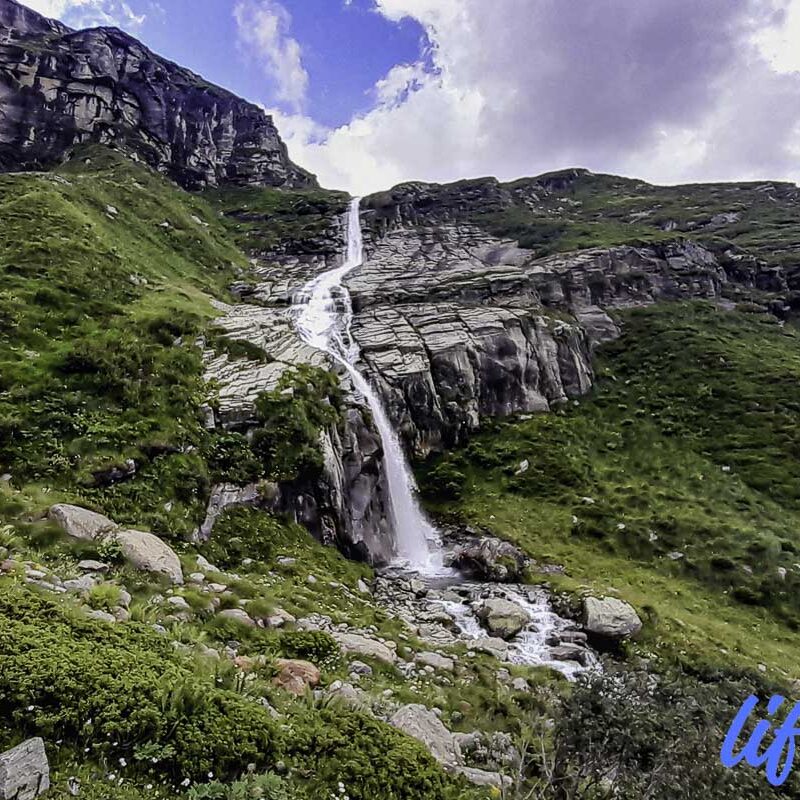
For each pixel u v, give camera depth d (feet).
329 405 89.86
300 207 299.17
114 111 277.85
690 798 22.63
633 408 139.33
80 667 20.03
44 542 38.24
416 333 140.56
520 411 135.33
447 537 91.56
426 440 117.29
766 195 326.03
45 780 15.35
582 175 404.57
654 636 60.49
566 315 174.09
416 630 53.11
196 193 305.53
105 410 65.92
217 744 18.97
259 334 106.52
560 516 94.94
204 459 67.36
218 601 39.42
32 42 274.98
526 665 48.67
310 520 72.95
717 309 194.18
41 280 94.02
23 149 235.20
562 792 24.76
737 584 76.89
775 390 134.10
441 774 22.57
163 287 122.52
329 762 20.88
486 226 286.87
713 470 110.73
